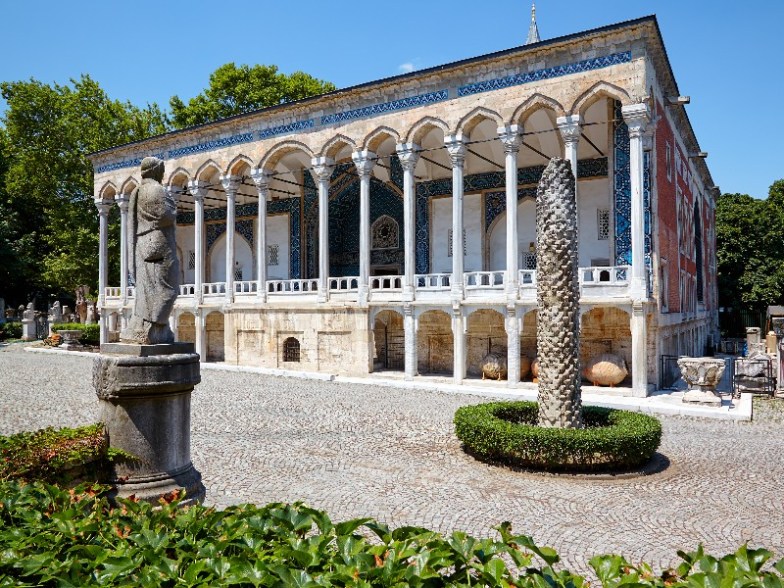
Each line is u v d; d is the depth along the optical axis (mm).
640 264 19359
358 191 32781
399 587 3371
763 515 8680
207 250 37938
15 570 3641
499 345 23656
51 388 19906
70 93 43719
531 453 10695
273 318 26906
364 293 24469
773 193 54844
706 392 17531
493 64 21797
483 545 3918
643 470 10805
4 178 48406
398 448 12422
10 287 50406
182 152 30609
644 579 3846
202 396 18875
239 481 10016
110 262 43562
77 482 6680
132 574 3680
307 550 3896
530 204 27141
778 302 49594
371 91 24500
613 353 21219
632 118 19438
